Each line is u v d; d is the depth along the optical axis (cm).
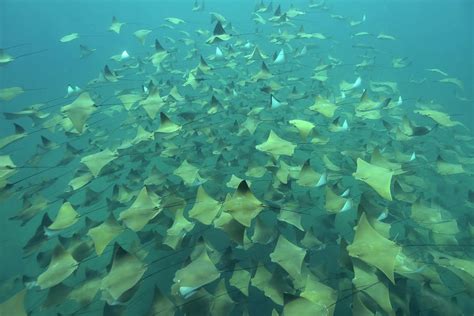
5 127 1714
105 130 1055
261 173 706
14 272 739
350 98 1168
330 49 2116
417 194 705
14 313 407
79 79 2606
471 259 571
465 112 1577
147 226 723
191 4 6888
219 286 478
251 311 558
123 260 445
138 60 1375
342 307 511
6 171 669
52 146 896
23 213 676
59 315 495
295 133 937
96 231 514
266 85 1040
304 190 855
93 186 1020
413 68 2256
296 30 1597
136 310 599
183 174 703
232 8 6431
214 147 857
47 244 801
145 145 887
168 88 1217
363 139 946
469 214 733
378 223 526
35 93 2277
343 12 4834
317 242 551
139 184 798
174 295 454
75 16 7006
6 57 1077
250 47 1354
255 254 664
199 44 1614
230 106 1024
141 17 7575
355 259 468
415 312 464
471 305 540
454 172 745
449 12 5353
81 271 699
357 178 539
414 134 811
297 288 471
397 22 4406
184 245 588
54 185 1073
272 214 782
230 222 486
